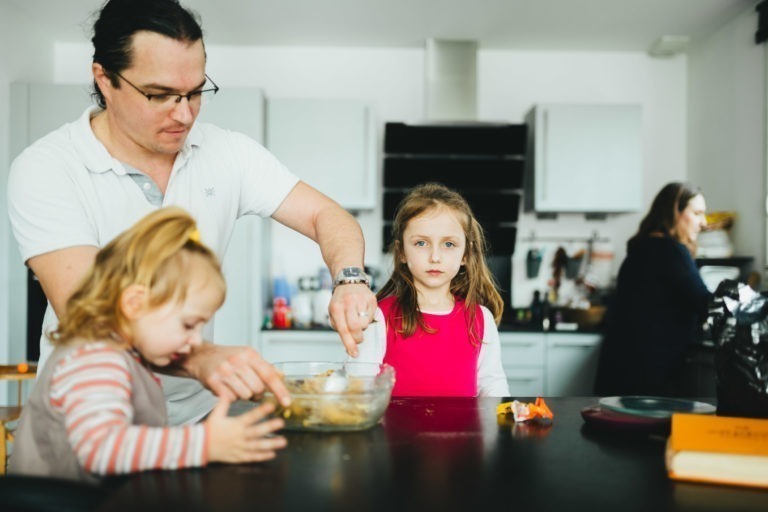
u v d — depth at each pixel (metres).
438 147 3.54
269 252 3.69
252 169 1.35
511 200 3.57
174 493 0.62
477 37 3.67
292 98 3.74
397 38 3.70
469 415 0.99
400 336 1.56
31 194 1.06
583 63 3.90
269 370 0.84
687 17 3.37
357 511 0.58
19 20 3.37
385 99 3.87
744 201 3.30
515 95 3.89
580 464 0.74
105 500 0.61
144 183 1.19
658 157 3.90
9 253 3.26
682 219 2.64
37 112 3.29
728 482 0.68
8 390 3.38
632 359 2.61
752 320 0.81
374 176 3.54
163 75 1.02
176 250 0.79
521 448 0.81
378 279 3.65
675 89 3.91
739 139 3.34
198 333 0.84
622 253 3.83
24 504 0.60
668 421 0.85
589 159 3.50
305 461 0.73
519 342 3.32
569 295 3.79
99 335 0.79
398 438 0.84
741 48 3.31
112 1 1.05
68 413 0.73
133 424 0.82
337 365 1.06
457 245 1.57
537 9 3.27
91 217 1.14
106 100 1.12
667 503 0.62
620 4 3.20
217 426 0.71
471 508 0.60
